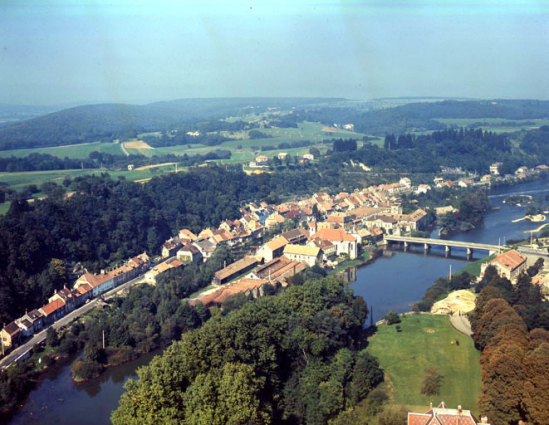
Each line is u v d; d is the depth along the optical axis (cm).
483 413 14900
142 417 14250
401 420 15075
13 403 18425
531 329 19738
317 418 15975
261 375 17088
